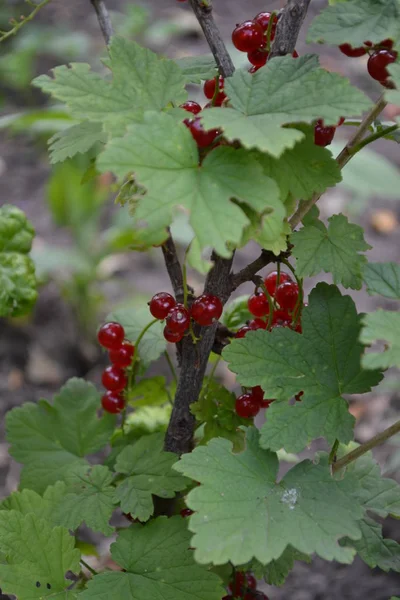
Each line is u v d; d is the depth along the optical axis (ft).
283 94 1.45
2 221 1.81
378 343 3.15
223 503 1.48
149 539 1.66
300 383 1.57
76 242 3.55
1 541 1.62
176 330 1.62
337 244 1.59
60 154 1.63
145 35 5.43
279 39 1.58
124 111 1.51
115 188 1.57
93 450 1.88
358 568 2.45
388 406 3.01
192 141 1.44
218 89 1.56
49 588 1.63
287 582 2.42
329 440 1.55
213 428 1.72
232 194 1.42
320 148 1.50
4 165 4.66
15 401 3.15
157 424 1.90
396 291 1.56
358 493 1.70
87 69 1.53
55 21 5.71
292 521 1.48
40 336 3.46
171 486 1.67
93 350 3.47
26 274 1.82
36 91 5.16
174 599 1.62
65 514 1.67
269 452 1.56
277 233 1.45
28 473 1.86
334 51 5.37
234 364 1.56
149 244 1.43
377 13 1.48
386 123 1.71
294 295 1.69
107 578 1.63
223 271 1.64
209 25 1.61
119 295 3.71
